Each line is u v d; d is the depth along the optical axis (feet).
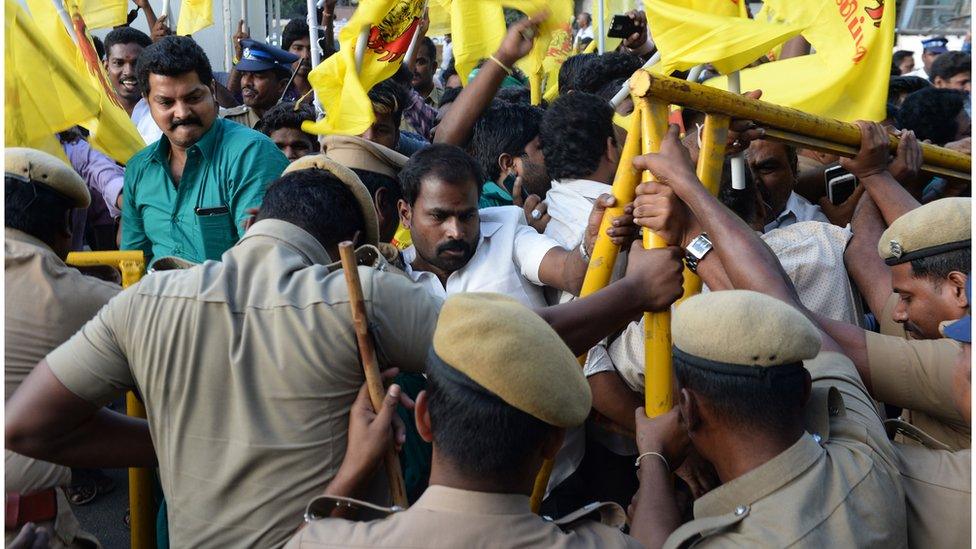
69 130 13.29
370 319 5.64
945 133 12.76
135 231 10.77
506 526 4.70
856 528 5.02
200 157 10.19
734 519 5.07
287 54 17.11
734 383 5.05
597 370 7.73
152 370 5.64
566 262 7.98
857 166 7.38
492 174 11.09
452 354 4.68
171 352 5.61
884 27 7.87
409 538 4.66
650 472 5.84
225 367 5.58
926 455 5.70
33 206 6.82
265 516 5.57
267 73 16.83
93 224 14.16
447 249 8.11
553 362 4.67
